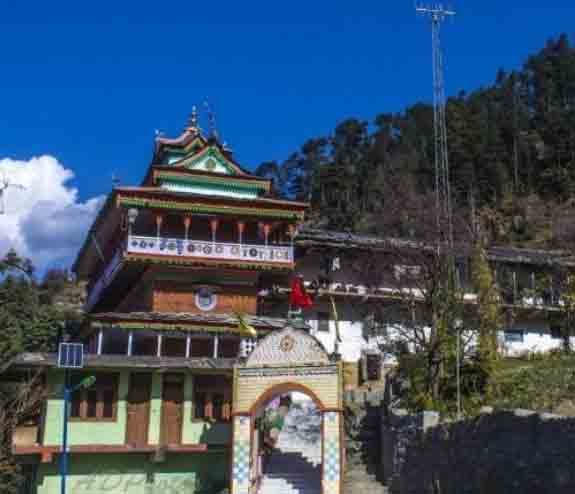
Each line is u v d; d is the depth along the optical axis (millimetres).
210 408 37531
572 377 33438
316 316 54969
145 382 37062
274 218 49094
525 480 21109
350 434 35688
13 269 61250
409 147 127125
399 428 30797
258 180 51500
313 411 41938
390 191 77062
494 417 23250
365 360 53562
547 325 58625
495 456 22875
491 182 108750
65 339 43188
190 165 51094
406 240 50094
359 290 54656
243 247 48188
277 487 32312
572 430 19266
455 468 25438
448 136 113000
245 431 32688
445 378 34312
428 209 51094
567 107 132000
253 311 48938
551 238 86125
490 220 94062
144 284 50062
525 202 101562
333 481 31172
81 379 36156
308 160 139875
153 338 44625
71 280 89000
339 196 116562
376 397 40688
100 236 54812
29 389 37188
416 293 52781
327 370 32625
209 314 47688
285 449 36750
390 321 53875
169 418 37031
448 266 39344
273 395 33031
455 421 26078
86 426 35688
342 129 141125
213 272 48688
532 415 21203
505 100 138750
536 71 144375
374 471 33000
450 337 35875
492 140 116562
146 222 50219
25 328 57406
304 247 54375
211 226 48688
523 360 48188
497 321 43656
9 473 36562
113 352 46156
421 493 27891
